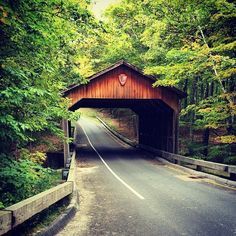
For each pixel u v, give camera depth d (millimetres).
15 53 7082
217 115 15336
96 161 22891
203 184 13234
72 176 10570
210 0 13281
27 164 7582
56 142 25562
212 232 6727
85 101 28062
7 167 6637
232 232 6719
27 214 5168
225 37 15469
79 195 11266
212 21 15227
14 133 6855
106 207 9297
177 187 12516
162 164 21156
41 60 7961
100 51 32875
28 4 6457
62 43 10227
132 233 6734
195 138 31547
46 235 6137
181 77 17453
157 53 25625
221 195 10766
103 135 47500
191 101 35812
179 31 18891
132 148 33500
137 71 23109
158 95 23547
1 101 6301
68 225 7367
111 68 22594
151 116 30266
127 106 33188
